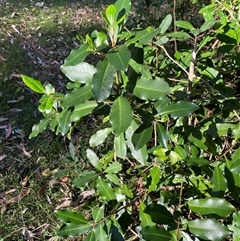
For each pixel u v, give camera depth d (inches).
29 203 110.7
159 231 52.8
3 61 181.3
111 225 59.4
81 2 266.4
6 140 134.6
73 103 50.4
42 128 60.8
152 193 74.5
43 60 187.5
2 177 119.8
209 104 66.2
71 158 89.4
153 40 69.4
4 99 155.3
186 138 61.7
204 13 72.9
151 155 70.2
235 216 58.2
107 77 46.7
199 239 59.1
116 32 50.4
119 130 47.8
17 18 231.8
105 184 65.3
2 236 102.6
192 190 64.8
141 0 105.3
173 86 70.4
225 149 67.4
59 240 100.3
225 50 66.5
